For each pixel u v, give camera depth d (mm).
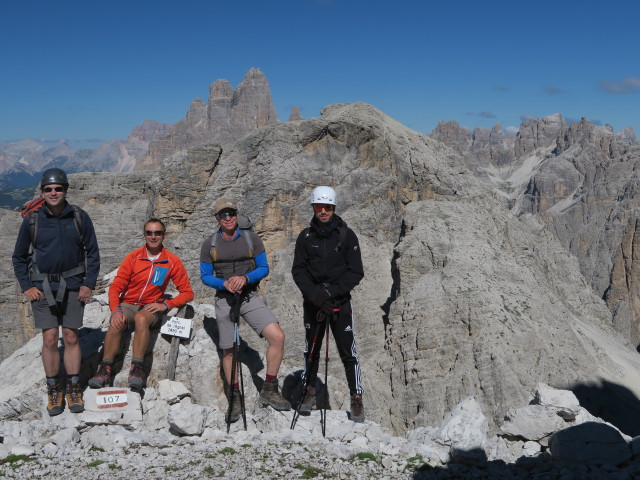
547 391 9859
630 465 7820
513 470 8188
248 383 11227
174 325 11250
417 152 77875
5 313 71188
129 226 77250
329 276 9523
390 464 8352
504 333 51344
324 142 75438
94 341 11578
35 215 9320
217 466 8125
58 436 9062
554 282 87688
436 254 62531
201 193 71562
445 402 48844
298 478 7797
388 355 54125
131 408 10031
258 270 10109
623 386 55438
